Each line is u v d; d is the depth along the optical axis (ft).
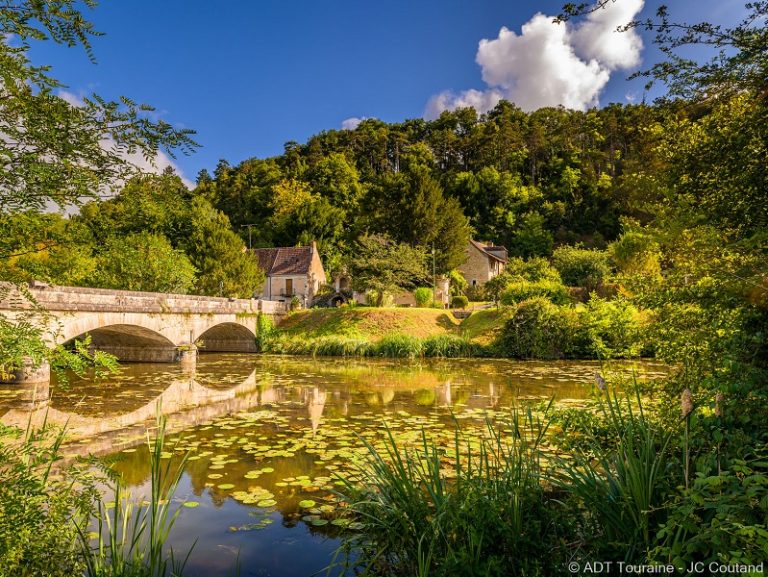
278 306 97.96
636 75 11.09
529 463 11.90
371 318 91.30
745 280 9.40
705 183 11.51
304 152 280.31
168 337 65.46
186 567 12.20
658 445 11.30
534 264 141.59
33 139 7.57
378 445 23.03
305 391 41.98
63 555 9.16
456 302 117.39
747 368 9.59
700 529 7.52
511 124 255.29
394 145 285.23
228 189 225.15
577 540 10.43
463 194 213.87
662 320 12.82
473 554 9.56
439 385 44.86
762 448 8.38
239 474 19.30
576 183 195.93
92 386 44.47
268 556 12.82
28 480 8.23
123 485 18.02
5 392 40.14
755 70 9.99
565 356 68.23
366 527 12.98
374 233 135.85
